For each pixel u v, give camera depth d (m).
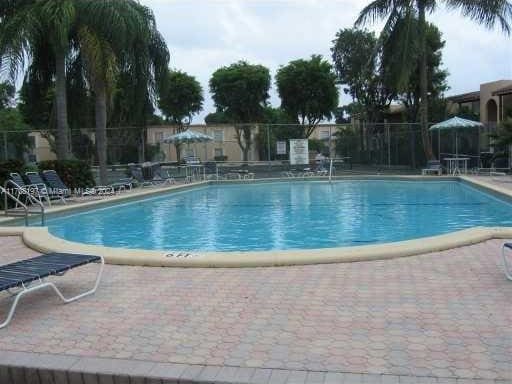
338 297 5.11
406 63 22.61
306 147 24.88
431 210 13.92
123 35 17.33
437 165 22.55
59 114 17.77
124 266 6.73
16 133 22.47
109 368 3.62
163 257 6.78
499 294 5.04
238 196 18.53
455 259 6.54
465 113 34.97
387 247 6.95
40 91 19.77
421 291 5.22
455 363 3.51
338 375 3.38
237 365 3.60
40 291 5.66
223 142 26.06
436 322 4.31
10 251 8.13
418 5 22.64
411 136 25.20
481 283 5.44
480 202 15.14
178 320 4.60
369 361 3.59
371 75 29.20
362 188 20.02
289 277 5.92
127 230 12.02
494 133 22.27
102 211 14.98
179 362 3.69
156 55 20.53
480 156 23.00
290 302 5.00
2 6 17.55
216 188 21.78
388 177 22.20
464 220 12.26
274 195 18.47
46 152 22.92
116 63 17.84
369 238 10.43
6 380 3.75
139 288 5.67
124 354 3.88
